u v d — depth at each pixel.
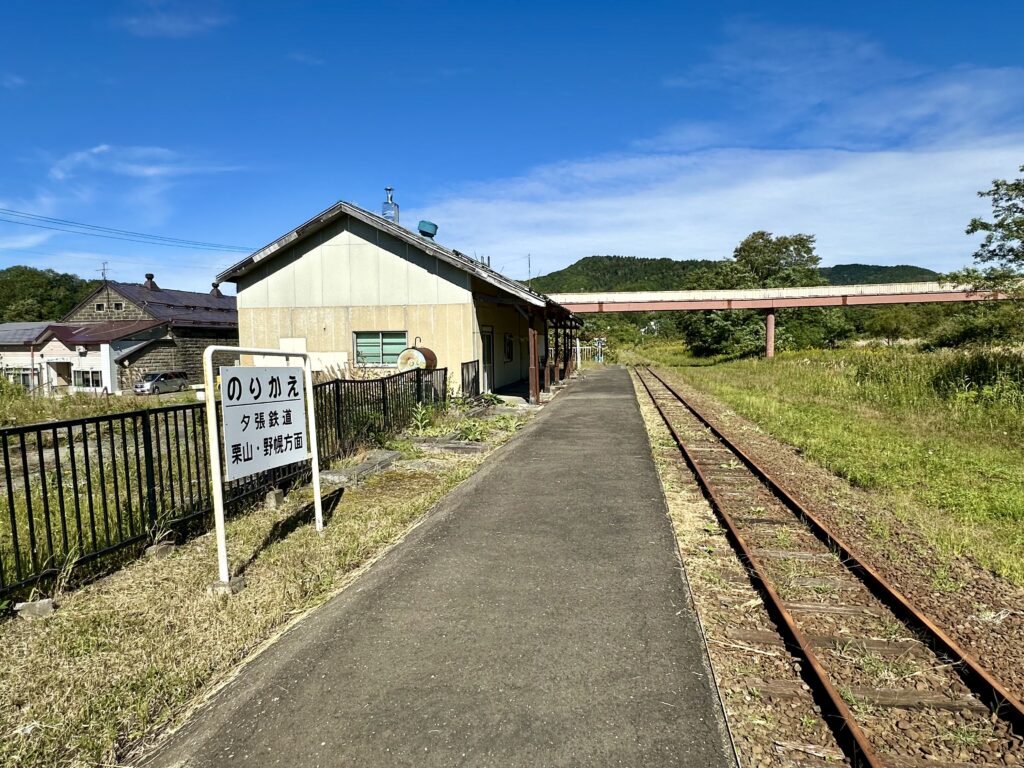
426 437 9.96
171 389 30.83
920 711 2.87
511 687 2.95
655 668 3.13
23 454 3.87
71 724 2.69
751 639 3.49
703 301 39.25
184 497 5.67
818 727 2.71
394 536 5.31
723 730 2.65
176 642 3.40
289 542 5.05
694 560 4.72
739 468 8.07
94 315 35.06
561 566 4.54
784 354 37.78
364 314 15.87
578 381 25.69
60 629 3.54
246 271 16.42
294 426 4.99
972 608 3.96
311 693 2.92
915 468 7.77
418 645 3.37
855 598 4.08
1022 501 6.18
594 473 7.66
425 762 2.43
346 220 15.84
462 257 16.81
